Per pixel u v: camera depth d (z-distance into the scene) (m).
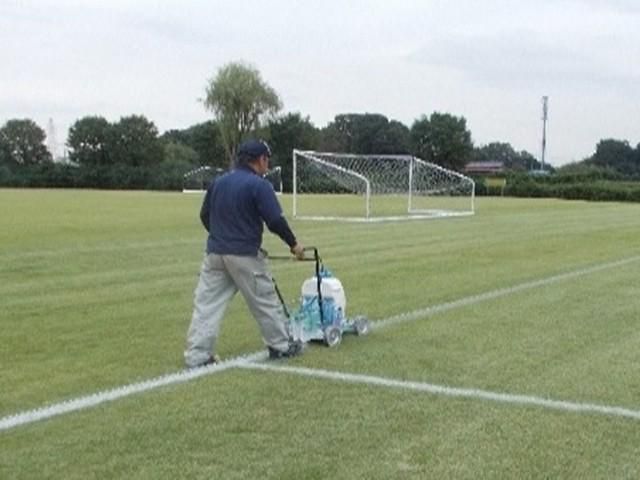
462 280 19.64
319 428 8.38
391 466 7.37
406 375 10.54
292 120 130.00
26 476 7.08
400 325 13.89
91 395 9.52
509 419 8.73
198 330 10.93
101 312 14.97
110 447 7.79
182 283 18.69
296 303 15.45
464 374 10.62
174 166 113.12
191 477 7.07
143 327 13.62
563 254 26.06
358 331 12.98
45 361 11.20
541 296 17.19
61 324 13.82
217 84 126.56
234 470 7.24
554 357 11.62
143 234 31.94
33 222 38.47
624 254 26.22
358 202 67.50
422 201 72.25
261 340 12.59
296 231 35.09
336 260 23.84
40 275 19.94
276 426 8.43
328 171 63.38
